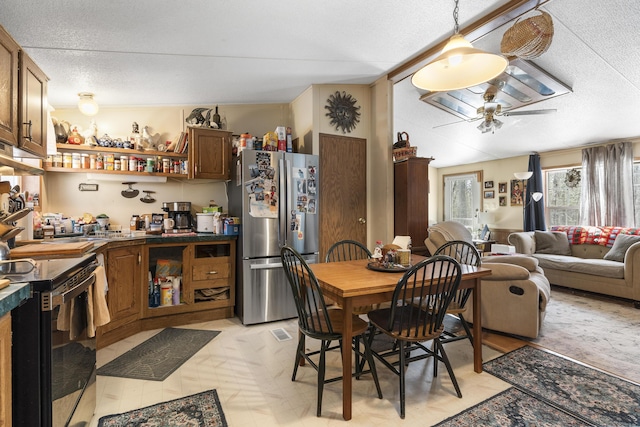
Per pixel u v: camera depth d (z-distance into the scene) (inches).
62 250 74.0
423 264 68.2
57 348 50.1
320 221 142.4
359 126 151.7
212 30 86.8
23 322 46.3
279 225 128.0
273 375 86.7
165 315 121.5
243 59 106.9
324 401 75.1
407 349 87.6
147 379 84.2
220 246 135.8
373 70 132.0
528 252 194.2
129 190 136.1
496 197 251.8
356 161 151.2
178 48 94.7
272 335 114.0
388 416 69.6
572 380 82.9
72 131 124.1
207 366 91.4
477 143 219.9
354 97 150.3
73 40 85.6
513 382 82.4
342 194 147.6
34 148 81.1
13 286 43.9
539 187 223.3
